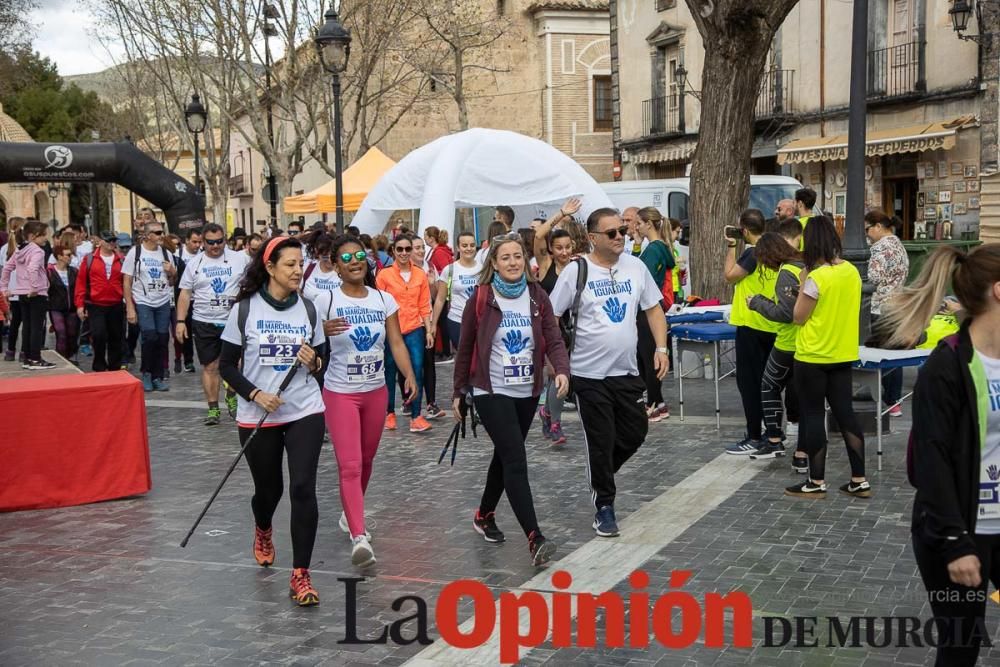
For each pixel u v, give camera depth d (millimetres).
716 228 13984
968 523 3434
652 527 6754
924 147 21062
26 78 55906
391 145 34406
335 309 6211
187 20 28219
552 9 35250
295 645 5000
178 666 4781
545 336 6348
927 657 4645
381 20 29375
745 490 7586
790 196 18594
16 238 17344
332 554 6469
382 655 4859
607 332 6531
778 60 25594
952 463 3445
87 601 5707
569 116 36094
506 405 6207
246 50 27531
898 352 8070
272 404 5516
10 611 5582
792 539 6395
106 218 70375
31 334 14367
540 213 19297
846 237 9406
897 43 22594
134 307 13477
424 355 10906
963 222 21078
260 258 5684
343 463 6199
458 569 6070
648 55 30172
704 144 14008
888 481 7715
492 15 35719
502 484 6535
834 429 9203
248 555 6473
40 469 7746
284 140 30188
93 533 7078
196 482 8523
